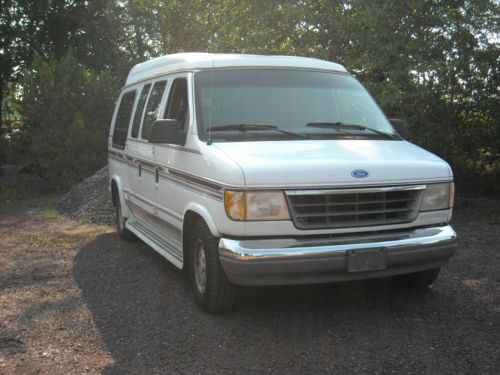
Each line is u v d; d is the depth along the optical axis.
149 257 6.84
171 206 5.45
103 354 4.07
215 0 19.47
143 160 6.35
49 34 20.75
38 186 13.73
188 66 5.52
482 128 10.21
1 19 19.17
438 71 9.39
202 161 4.65
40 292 5.55
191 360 3.93
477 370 3.67
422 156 4.81
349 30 11.45
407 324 4.49
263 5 13.56
